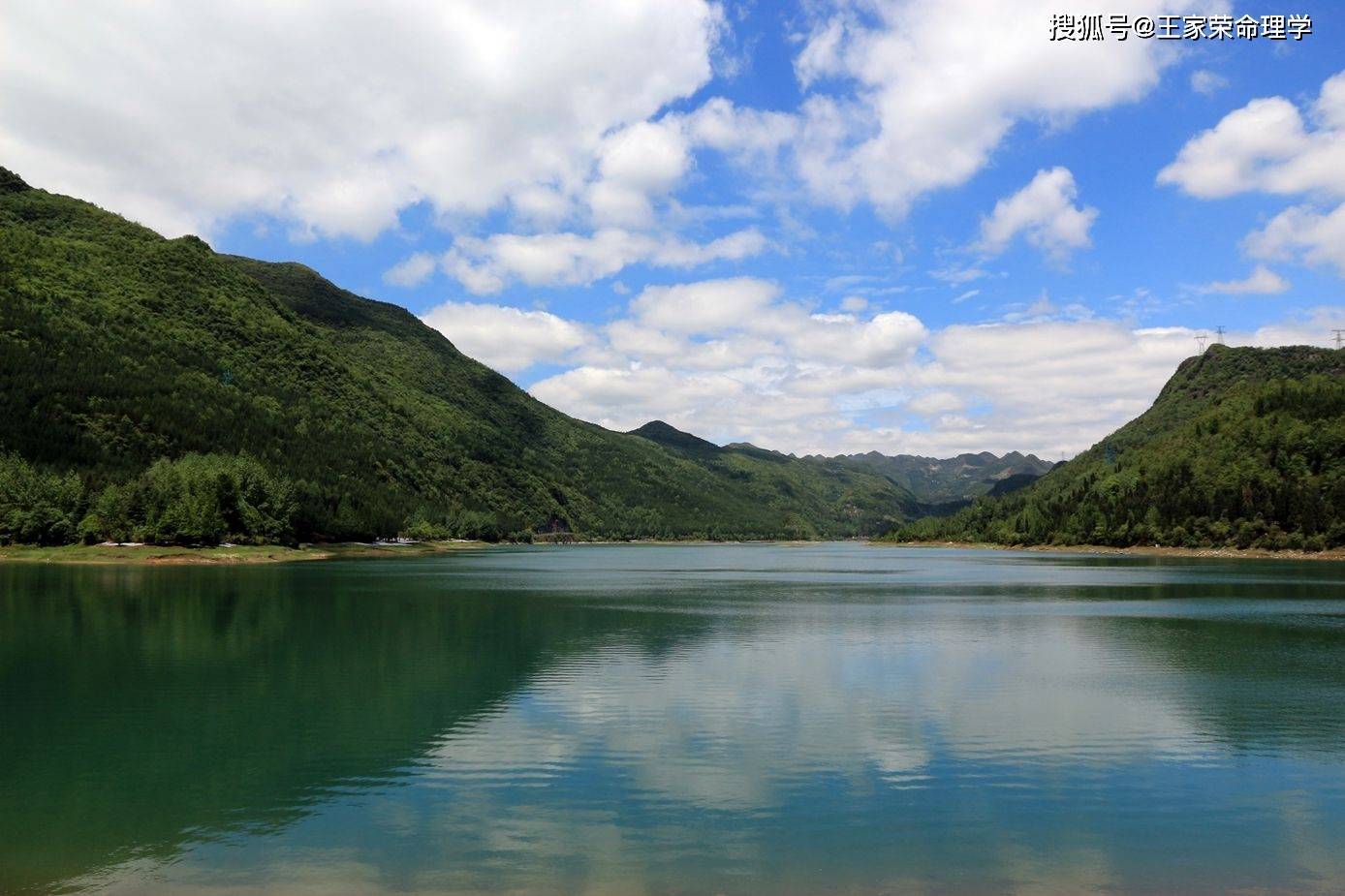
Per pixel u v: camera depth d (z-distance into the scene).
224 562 136.75
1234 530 193.12
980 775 25.95
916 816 22.56
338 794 23.97
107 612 64.12
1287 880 18.92
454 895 17.80
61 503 140.25
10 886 18.14
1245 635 55.81
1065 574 127.75
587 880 18.58
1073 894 18.12
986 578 119.25
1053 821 22.25
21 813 22.48
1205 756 27.98
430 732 30.36
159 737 29.56
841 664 44.19
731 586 102.88
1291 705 35.03
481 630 57.12
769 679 40.03
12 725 31.30
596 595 86.94
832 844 20.69
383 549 189.25
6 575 102.38
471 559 187.62
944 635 55.69
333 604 72.12
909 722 32.12
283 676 40.22
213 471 149.38
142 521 142.00
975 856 20.02
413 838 20.86
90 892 17.89
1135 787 24.95
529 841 20.72
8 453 156.75
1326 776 25.97
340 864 19.33
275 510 158.88
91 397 192.38
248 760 27.08
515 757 27.44
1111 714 33.44
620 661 45.12
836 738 29.81
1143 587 99.75
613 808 22.98
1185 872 19.27
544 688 37.91
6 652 46.59
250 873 18.86
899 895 17.97
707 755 27.88
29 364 194.00
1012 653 48.25
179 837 20.91
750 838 21.00
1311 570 137.25
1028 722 32.16
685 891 18.05
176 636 52.22
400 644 50.44
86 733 30.09
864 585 105.50
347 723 31.61
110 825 21.67
